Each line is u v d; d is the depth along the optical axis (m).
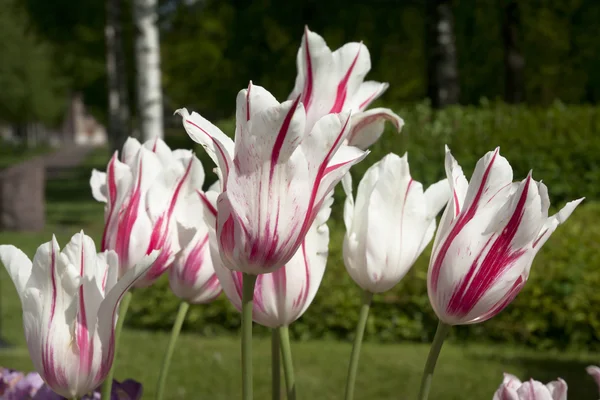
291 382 1.34
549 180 11.41
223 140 1.10
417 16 17.98
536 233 1.10
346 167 1.09
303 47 1.32
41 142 90.31
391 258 1.35
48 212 19.00
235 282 1.32
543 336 7.33
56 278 1.09
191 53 24.66
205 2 21.97
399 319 7.50
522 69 18.67
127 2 27.73
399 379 6.32
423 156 10.93
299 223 1.06
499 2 18.86
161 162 1.51
